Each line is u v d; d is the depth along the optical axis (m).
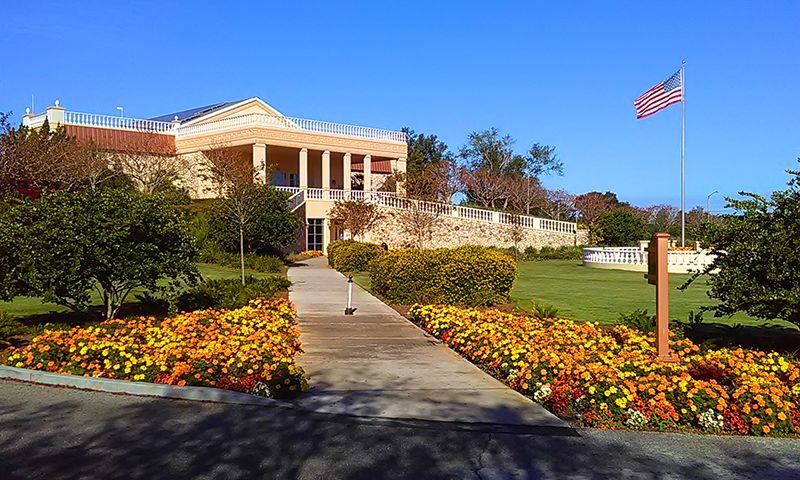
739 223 10.20
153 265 12.27
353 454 5.96
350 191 43.59
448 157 82.75
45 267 11.32
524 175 78.75
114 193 12.45
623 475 5.59
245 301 15.30
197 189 41.22
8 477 5.27
